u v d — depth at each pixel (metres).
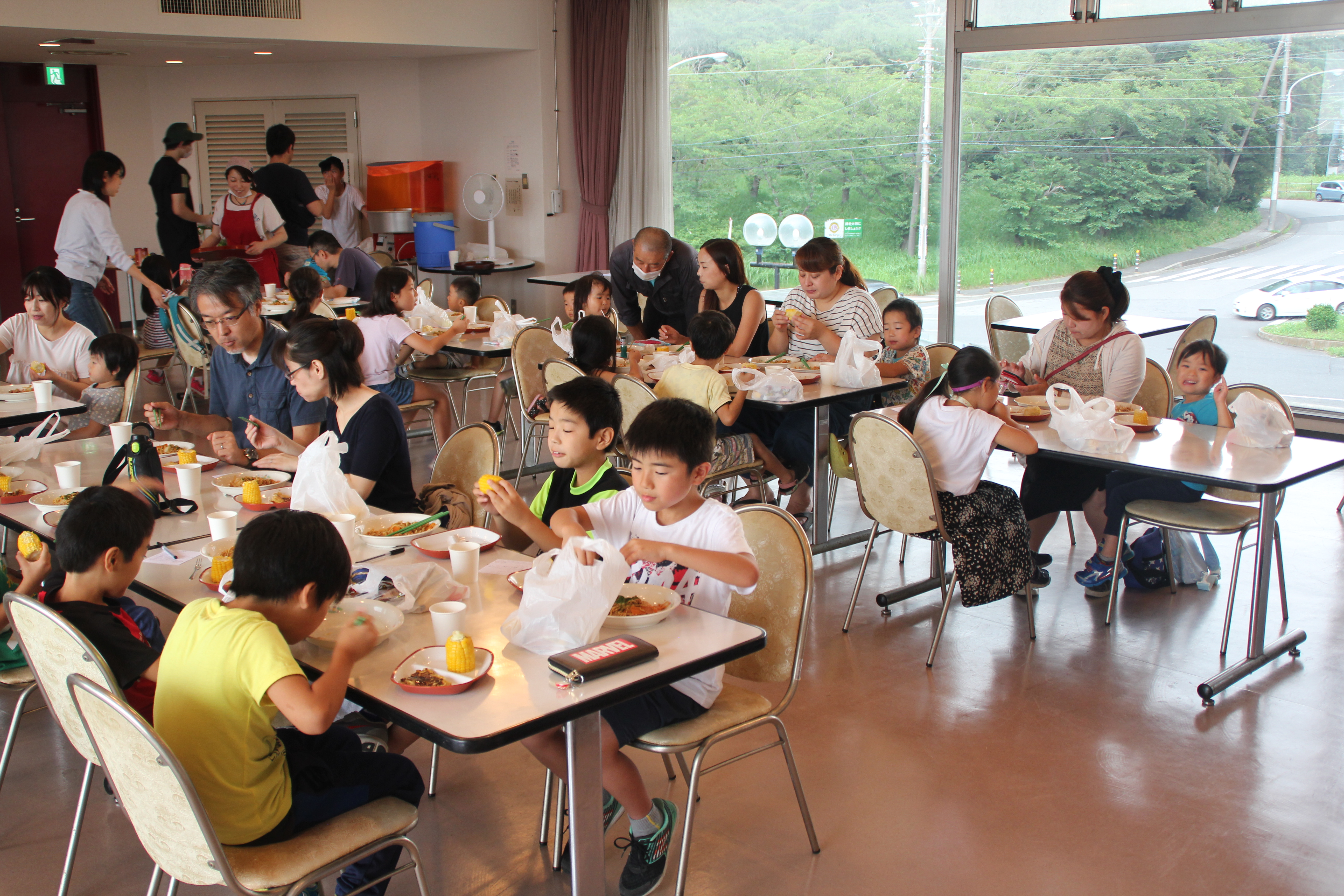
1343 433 5.60
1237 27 5.54
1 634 2.32
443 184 8.62
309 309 5.36
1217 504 3.40
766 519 2.20
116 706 1.46
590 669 1.65
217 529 2.32
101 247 5.97
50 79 8.50
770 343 4.81
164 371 6.58
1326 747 2.72
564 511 2.20
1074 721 2.87
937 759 2.68
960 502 3.22
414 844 1.88
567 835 2.33
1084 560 4.13
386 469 2.81
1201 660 3.23
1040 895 2.15
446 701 1.60
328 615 1.88
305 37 6.84
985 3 6.38
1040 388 4.03
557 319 4.98
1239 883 2.18
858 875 2.22
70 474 2.75
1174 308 6.21
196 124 9.30
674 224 8.29
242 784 1.62
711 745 2.02
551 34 8.01
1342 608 3.61
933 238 7.04
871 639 3.43
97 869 2.24
